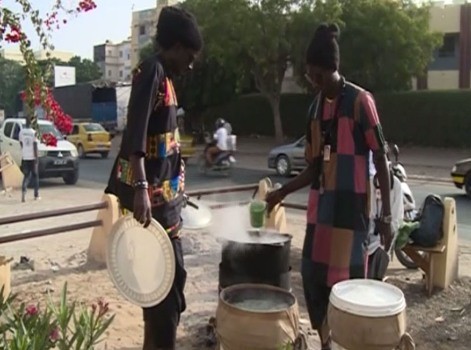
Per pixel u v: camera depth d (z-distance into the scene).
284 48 23.95
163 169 2.77
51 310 2.46
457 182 12.91
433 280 5.54
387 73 25.22
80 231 8.65
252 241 3.60
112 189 2.81
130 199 2.69
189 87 30.53
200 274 5.81
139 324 4.36
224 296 3.04
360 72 25.34
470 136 24.38
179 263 2.87
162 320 2.87
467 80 29.70
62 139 15.48
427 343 4.27
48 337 2.24
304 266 3.19
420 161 22.19
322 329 3.17
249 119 32.00
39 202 12.17
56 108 3.85
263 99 31.23
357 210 3.02
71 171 15.41
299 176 3.38
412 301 5.27
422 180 17.09
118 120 33.03
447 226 5.55
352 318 2.43
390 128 26.31
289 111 30.19
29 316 2.41
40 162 14.80
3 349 2.16
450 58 30.17
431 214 5.51
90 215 10.41
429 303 5.21
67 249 7.34
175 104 2.82
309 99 29.33
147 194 2.59
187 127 32.56
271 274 3.56
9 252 7.12
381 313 2.41
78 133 24.62
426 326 4.62
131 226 2.72
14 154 16.11
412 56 24.89
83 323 2.43
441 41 25.83
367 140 3.00
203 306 4.82
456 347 4.19
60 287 5.39
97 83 33.44
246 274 3.56
